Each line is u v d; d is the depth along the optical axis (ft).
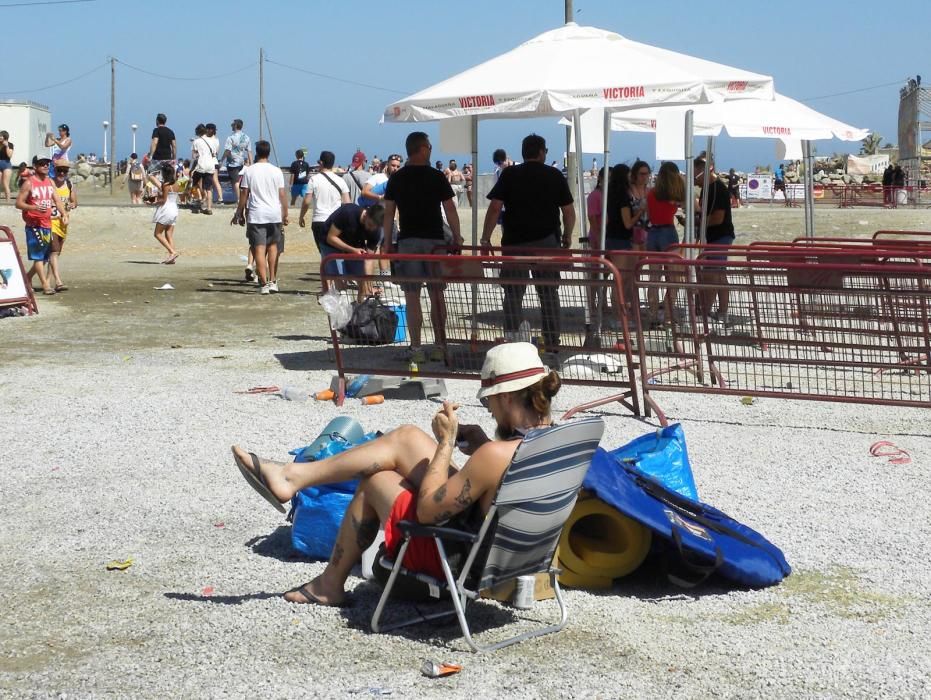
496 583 15.01
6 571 17.90
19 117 145.18
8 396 31.22
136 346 40.34
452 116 34.09
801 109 51.57
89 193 134.72
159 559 18.47
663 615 16.25
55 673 14.26
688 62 35.22
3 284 48.03
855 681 14.03
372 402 30.66
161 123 93.71
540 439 14.08
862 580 17.58
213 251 86.28
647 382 29.35
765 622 15.96
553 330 31.42
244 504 21.40
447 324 32.37
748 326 32.07
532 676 14.16
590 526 18.21
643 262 29.43
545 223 36.65
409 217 36.06
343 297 31.30
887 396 31.71
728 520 18.12
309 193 57.98
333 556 16.46
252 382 33.50
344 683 13.94
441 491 14.71
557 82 32.83
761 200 147.23
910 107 154.81
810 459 24.97
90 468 23.91
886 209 121.90
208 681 14.02
